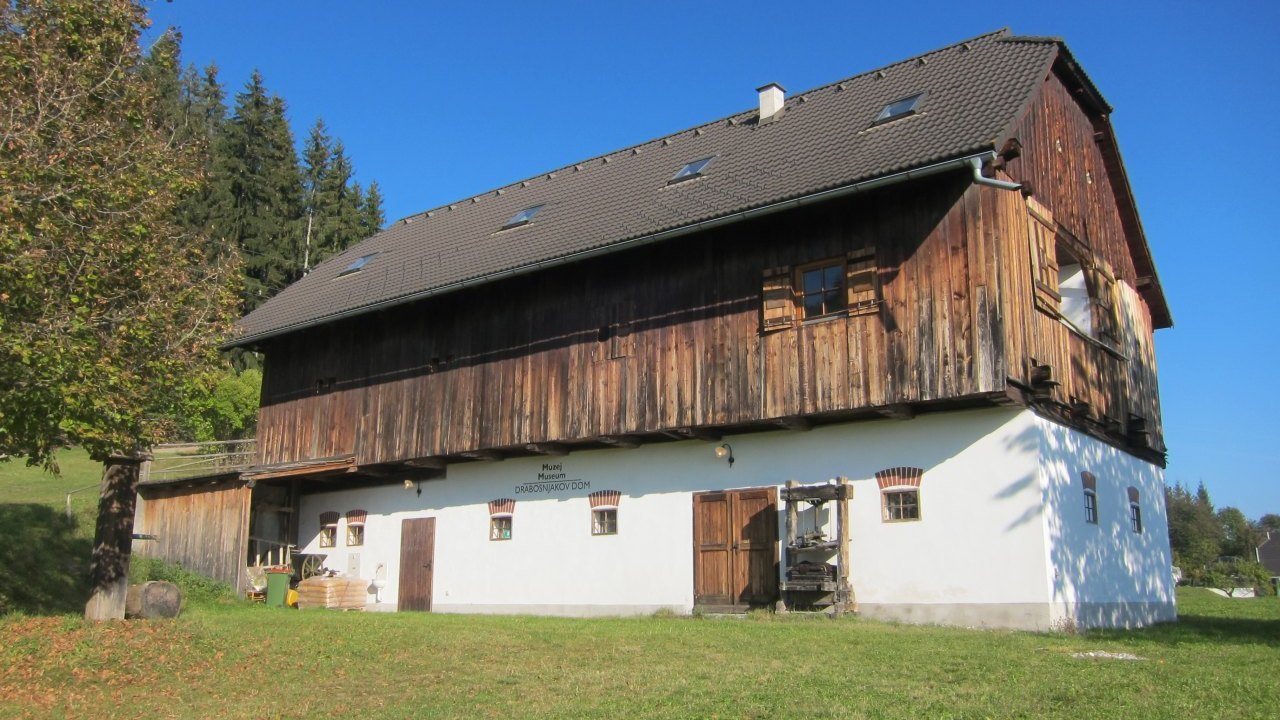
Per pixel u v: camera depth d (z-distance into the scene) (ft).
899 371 50.52
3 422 37.99
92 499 85.10
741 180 59.57
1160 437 73.67
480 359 69.87
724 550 58.80
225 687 35.40
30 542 69.26
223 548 73.46
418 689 33.94
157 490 80.53
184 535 77.15
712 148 70.33
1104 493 58.08
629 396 61.21
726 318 57.67
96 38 43.62
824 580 52.80
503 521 71.00
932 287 50.24
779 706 28.45
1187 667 34.88
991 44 62.28
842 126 60.64
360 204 207.51
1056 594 48.47
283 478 79.05
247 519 72.74
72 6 42.88
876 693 29.99
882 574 52.65
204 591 70.23
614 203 68.18
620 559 63.52
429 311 74.08
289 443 82.12
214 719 30.55
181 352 44.91
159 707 32.53
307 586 72.64
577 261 61.26
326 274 90.63
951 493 51.21
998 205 49.16
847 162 53.31
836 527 54.39
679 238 60.29
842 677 32.86
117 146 43.83
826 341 53.36
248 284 167.53
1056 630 47.16
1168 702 28.22
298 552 82.43
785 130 65.92
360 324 78.89
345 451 77.30
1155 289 73.87
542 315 66.90
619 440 62.54
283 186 187.32
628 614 62.03
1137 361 70.59
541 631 47.70
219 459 103.04
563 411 64.23
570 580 65.77
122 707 32.58
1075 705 27.86
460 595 71.77
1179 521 284.82
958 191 50.37
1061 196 58.90
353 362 78.74
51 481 112.06
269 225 178.60
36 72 40.68
